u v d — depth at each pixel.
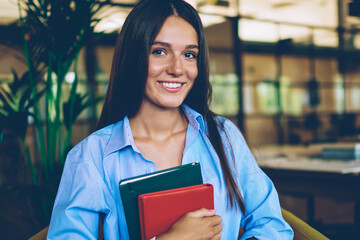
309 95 9.41
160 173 0.83
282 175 2.04
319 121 8.78
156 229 0.78
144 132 0.97
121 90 0.95
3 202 1.60
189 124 0.98
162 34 0.87
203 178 0.95
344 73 7.88
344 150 2.38
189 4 0.93
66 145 1.79
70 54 1.79
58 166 1.71
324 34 7.31
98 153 0.93
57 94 1.79
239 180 1.01
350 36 7.29
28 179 2.03
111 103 0.98
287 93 9.91
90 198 0.87
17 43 1.84
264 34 7.10
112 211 0.90
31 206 1.76
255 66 10.00
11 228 2.93
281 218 1.00
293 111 9.80
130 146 0.93
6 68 3.97
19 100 1.73
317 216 3.36
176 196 0.79
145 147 0.95
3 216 1.59
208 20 5.77
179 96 0.92
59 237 0.84
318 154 2.69
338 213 3.46
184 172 0.85
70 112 1.80
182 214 0.80
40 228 1.67
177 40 0.88
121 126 0.96
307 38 7.37
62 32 1.68
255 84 10.02
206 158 0.97
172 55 0.89
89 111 4.64
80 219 0.86
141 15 0.88
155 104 0.94
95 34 1.79
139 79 0.90
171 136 0.97
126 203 0.79
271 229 0.96
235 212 0.96
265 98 10.00
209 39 7.89
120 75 0.92
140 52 0.87
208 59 0.98
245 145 1.04
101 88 4.98
